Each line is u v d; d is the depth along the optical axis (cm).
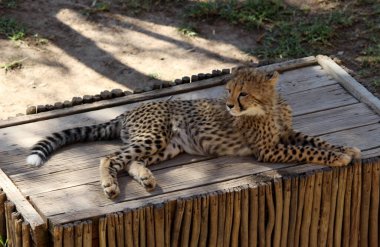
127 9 1073
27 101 899
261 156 667
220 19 1053
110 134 706
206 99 708
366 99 749
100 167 643
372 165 671
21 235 616
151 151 661
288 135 688
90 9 1067
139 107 701
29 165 667
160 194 630
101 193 632
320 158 659
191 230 634
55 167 666
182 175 654
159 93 773
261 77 654
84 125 728
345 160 655
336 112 739
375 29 1033
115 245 612
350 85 770
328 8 1076
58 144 688
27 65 959
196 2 1087
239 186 639
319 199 665
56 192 635
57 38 1012
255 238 658
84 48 997
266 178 648
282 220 661
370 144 693
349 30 1034
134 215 609
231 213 639
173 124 684
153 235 622
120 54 989
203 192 632
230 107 650
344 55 991
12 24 1023
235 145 673
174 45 1007
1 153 686
